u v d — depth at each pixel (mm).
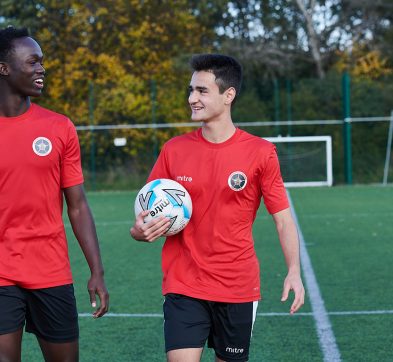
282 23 28875
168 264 3502
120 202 17875
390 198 17141
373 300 6590
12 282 3307
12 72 3299
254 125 22516
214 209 3398
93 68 25625
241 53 26875
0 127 3312
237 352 3471
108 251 10078
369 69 27453
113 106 22406
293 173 21922
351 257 9070
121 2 26125
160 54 26500
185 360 3281
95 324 5910
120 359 4938
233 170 3400
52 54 26109
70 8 26359
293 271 3365
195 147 3486
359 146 22266
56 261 3393
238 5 29078
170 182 3424
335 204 15953
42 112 3418
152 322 5949
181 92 23016
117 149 22156
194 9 28172
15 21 26578
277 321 5875
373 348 5066
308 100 22844
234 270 3400
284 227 3455
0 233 3320
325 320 5879
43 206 3352
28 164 3297
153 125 21422
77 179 3467
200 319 3369
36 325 3434
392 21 28703
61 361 3484
